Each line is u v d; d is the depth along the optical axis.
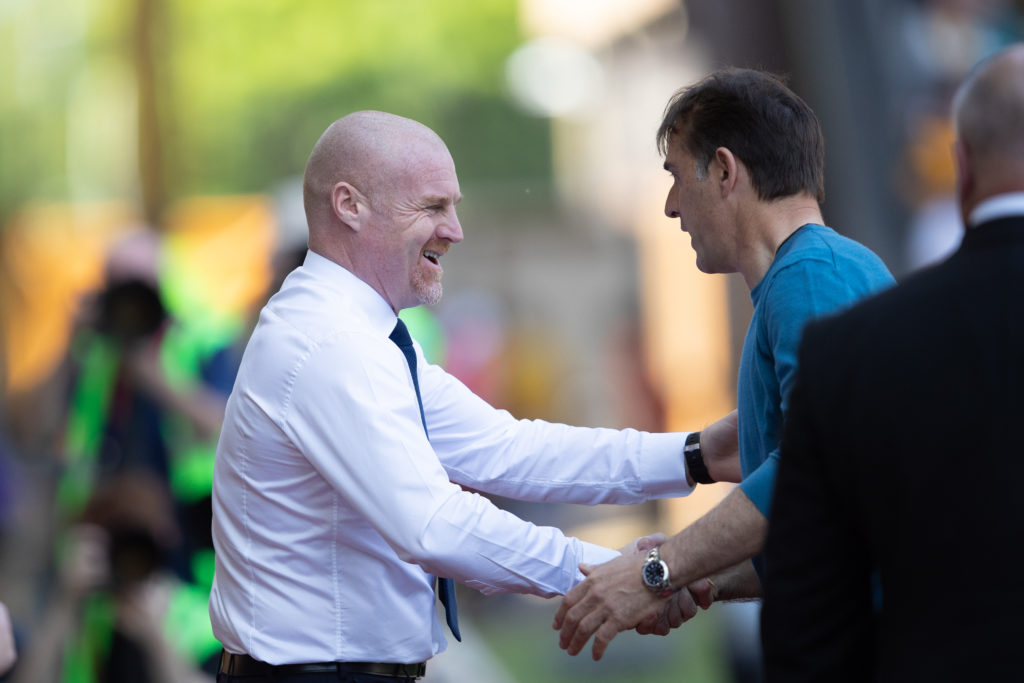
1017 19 25.69
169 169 50.53
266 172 82.50
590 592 8.77
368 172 9.09
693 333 52.00
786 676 6.72
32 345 24.81
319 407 8.68
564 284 68.00
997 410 6.32
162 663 14.78
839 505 6.70
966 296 6.49
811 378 6.73
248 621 8.87
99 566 14.77
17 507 15.91
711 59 26.20
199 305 16.28
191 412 15.41
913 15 25.19
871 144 24.92
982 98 6.57
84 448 15.59
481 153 89.88
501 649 27.27
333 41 84.94
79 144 79.62
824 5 24.83
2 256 26.16
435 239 9.27
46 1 80.00
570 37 75.94
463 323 53.00
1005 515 6.22
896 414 6.46
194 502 15.12
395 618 8.87
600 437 10.23
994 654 6.14
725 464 9.98
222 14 81.81
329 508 8.81
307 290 9.07
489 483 10.22
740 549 8.41
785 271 8.33
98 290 15.73
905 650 6.41
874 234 24.91
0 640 9.68
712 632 27.28
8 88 80.50
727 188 8.76
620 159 69.75
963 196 6.78
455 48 88.19
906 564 6.44
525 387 53.28
